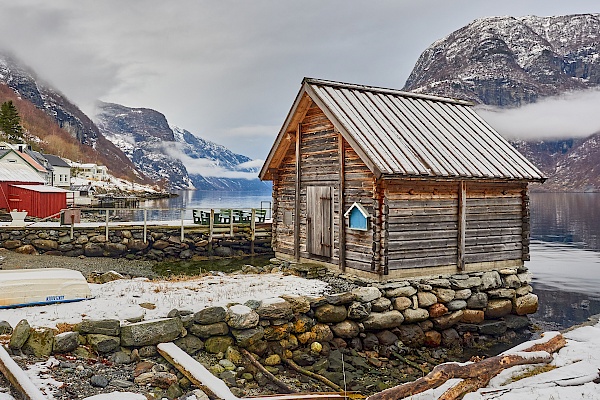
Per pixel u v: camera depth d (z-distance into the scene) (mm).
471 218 16422
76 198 56844
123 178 191500
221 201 134000
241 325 11148
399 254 14984
